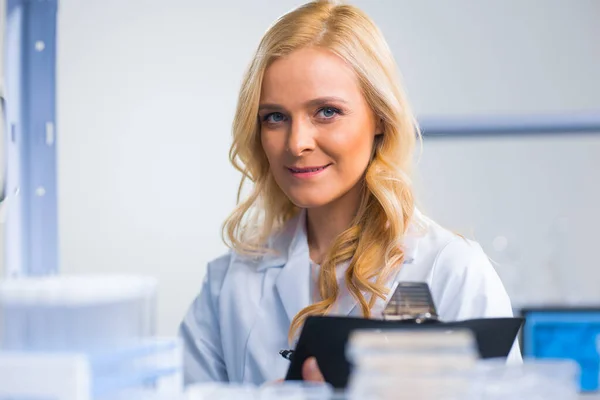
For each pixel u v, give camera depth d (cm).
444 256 148
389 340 77
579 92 484
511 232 477
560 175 478
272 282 158
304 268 155
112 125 476
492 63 486
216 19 482
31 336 81
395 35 486
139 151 477
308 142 138
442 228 156
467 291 143
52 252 111
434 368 75
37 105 111
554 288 462
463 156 480
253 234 167
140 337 89
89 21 477
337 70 139
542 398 81
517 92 485
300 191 141
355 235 151
